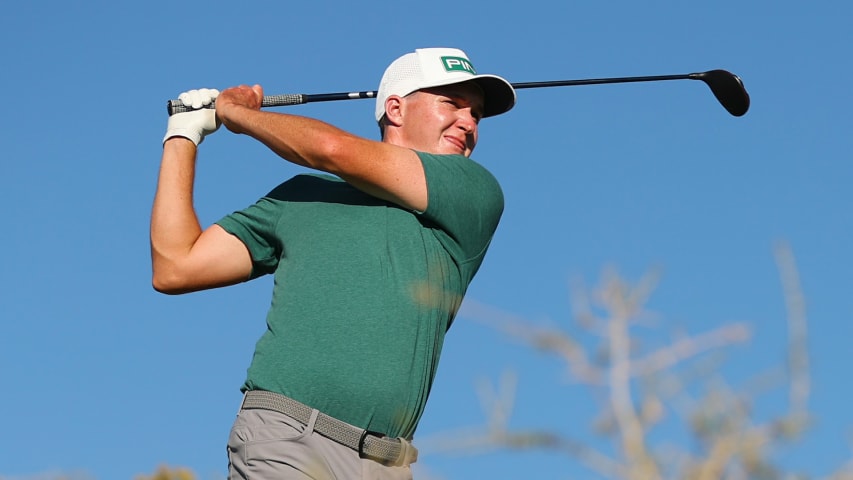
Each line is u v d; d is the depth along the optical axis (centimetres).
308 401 1343
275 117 1545
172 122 1678
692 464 728
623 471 723
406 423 1373
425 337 1402
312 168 1511
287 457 1321
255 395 1365
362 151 1461
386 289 1404
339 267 1424
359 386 1345
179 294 1609
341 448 1331
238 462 1354
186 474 1337
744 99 2070
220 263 1591
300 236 1482
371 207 1484
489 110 1759
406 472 1377
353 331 1373
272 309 1440
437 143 1689
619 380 745
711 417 736
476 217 1509
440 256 1472
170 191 1633
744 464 728
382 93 1736
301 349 1368
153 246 1611
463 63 1716
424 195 1464
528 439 743
